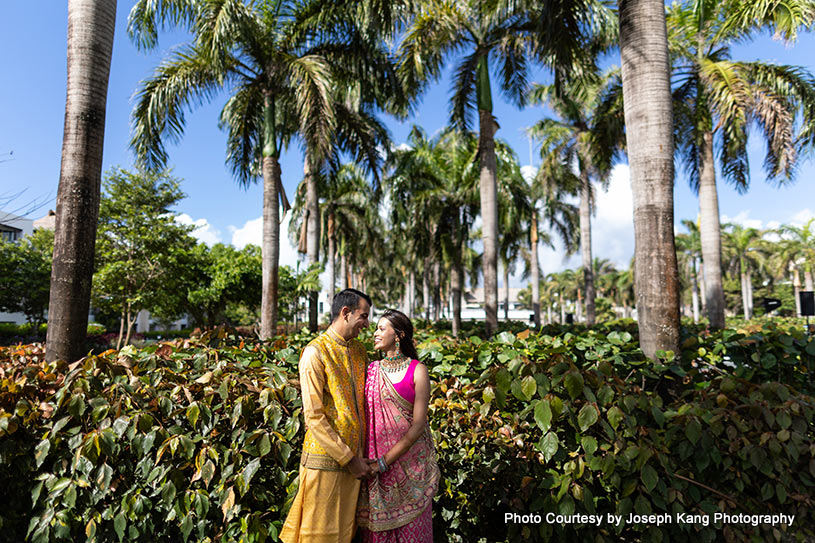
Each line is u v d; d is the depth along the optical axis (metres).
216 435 2.80
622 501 2.56
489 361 3.32
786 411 2.59
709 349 3.88
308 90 9.67
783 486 2.58
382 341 2.33
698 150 13.41
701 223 12.34
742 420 2.69
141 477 2.79
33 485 2.83
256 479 2.73
